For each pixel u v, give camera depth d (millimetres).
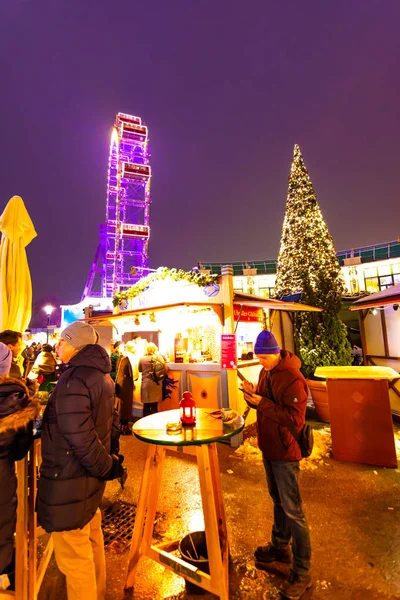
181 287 6730
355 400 4621
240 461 4805
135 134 40531
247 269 33000
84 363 2080
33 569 2145
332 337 7676
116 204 37906
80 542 2025
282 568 2617
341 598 2309
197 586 2395
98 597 2262
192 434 2271
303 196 8500
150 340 7590
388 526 3105
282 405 2469
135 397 7305
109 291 36688
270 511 3447
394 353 7008
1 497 1906
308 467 4469
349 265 30078
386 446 4449
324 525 3156
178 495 3820
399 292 5945
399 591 2352
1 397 1900
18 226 4523
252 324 7844
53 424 1995
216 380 5883
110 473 2111
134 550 2449
